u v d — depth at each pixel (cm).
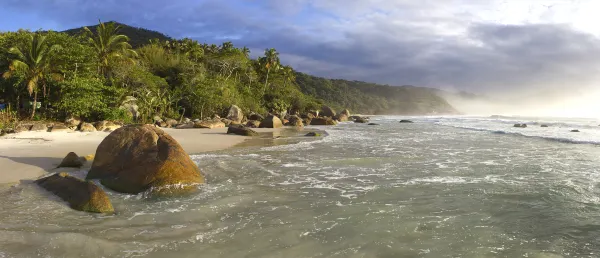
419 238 593
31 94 3291
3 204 752
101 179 956
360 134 2911
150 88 4566
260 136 2639
